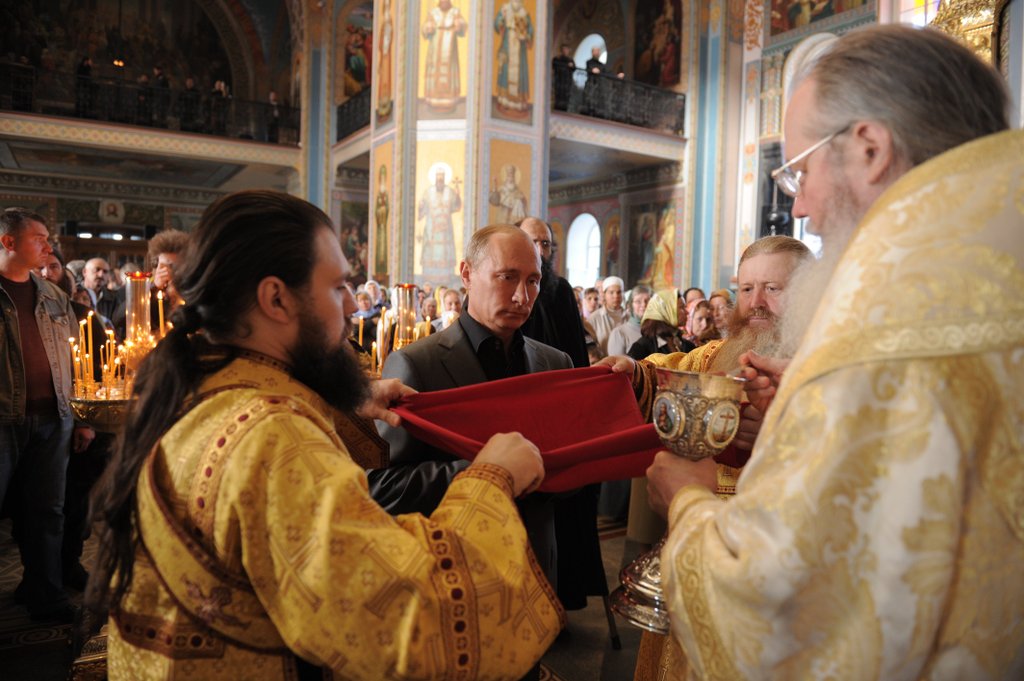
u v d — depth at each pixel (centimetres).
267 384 103
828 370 76
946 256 75
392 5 1292
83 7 1981
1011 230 75
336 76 1869
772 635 77
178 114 1800
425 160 1194
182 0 2102
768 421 84
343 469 94
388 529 93
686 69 1684
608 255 1925
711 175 1658
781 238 203
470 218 1169
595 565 297
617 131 1569
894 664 72
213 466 94
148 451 101
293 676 98
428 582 90
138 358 306
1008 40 421
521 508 194
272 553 90
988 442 73
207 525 94
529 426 185
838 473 73
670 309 525
